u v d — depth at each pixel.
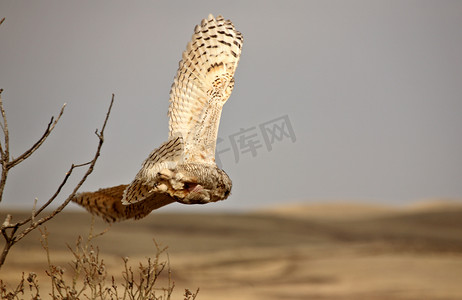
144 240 186.62
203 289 108.69
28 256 113.75
